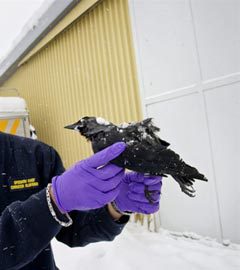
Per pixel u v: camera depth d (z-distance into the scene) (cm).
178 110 353
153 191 156
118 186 130
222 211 319
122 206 157
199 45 326
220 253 302
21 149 165
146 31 383
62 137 646
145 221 409
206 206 333
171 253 317
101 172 124
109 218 158
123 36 454
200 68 327
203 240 334
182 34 342
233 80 299
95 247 363
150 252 328
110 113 495
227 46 302
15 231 120
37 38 665
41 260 157
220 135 314
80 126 169
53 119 672
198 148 335
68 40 585
